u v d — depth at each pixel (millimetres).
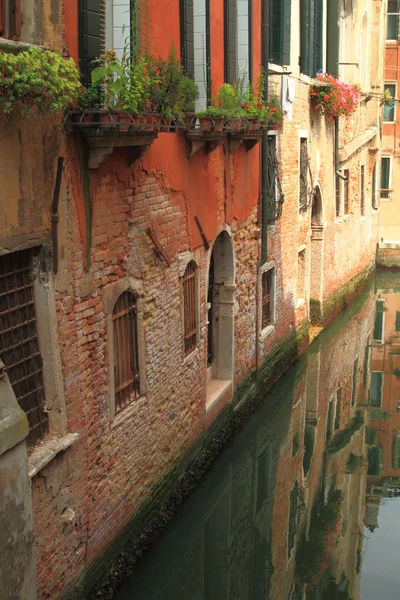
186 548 8523
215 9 9320
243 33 10461
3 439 4168
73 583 6418
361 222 21469
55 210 5789
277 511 9742
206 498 9430
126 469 7391
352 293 20719
